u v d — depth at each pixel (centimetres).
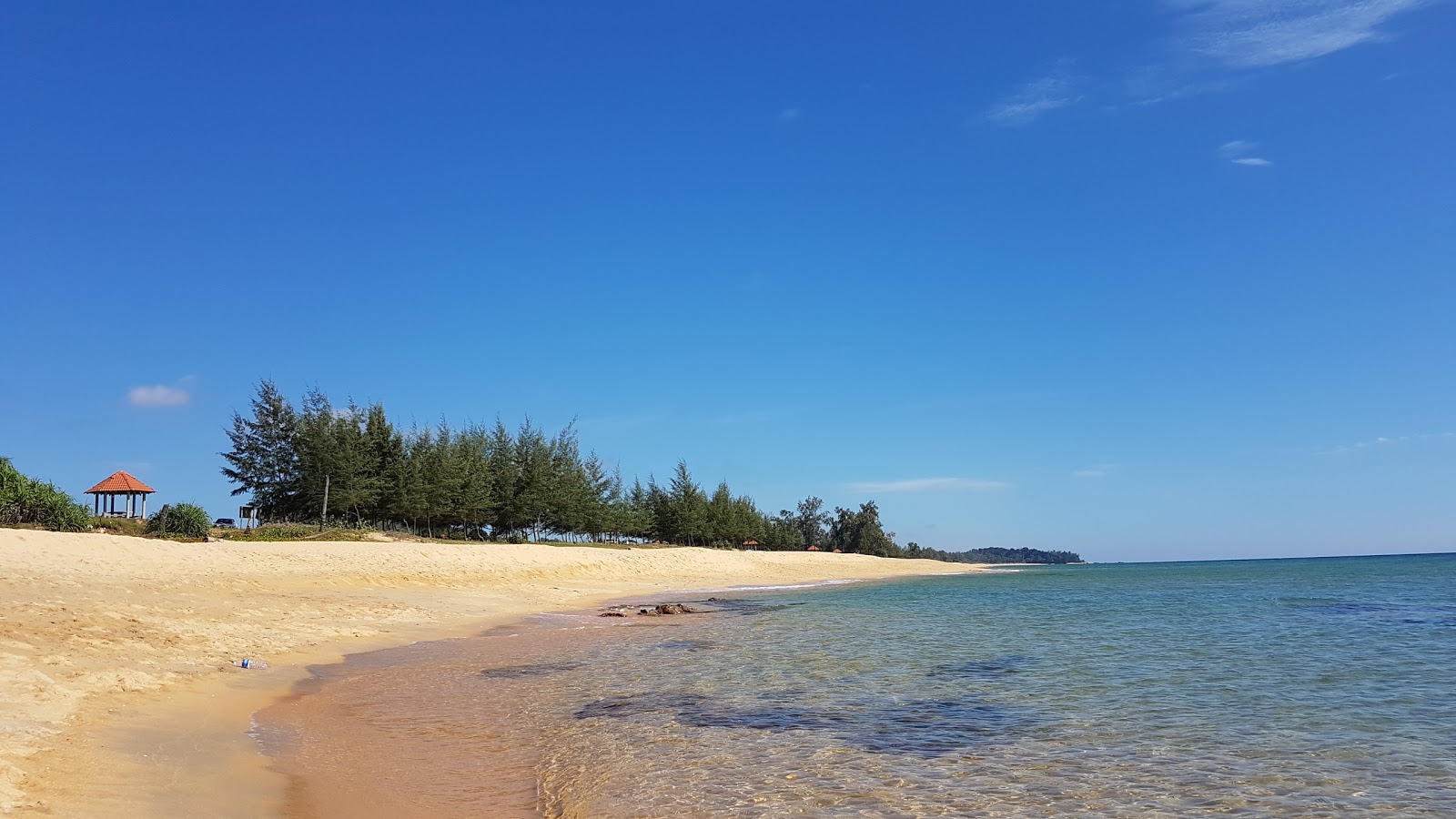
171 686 1409
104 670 1409
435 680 1752
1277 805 940
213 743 1097
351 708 1453
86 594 2211
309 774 1021
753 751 1176
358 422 6053
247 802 873
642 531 9306
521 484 7162
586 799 959
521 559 4956
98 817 743
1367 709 1477
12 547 2608
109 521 4075
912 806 929
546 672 1875
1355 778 1049
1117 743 1228
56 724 1045
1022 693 1620
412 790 986
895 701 1547
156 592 2447
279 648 1988
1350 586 5856
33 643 1504
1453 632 2697
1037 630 2841
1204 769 1084
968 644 2386
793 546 14125
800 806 930
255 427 5659
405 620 2752
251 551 3475
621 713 1430
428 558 4144
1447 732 1299
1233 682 1742
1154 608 3881
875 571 9862
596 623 3022
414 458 6300
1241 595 4866
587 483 7950
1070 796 969
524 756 1150
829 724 1348
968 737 1259
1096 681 1775
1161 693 1622
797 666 1970
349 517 5972
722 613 3544
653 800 954
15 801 749
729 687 1683
